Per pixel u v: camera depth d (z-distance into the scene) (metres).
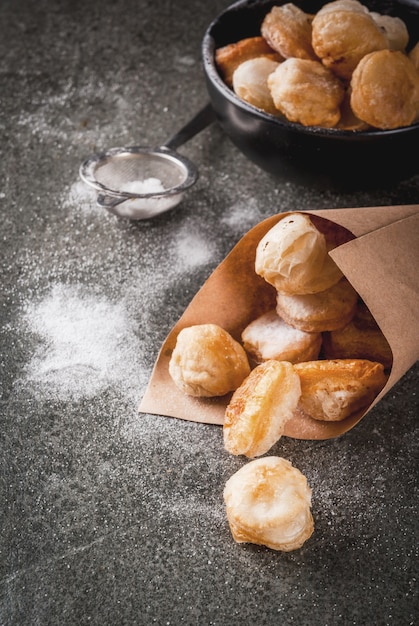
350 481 0.55
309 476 0.56
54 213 0.71
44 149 0.76
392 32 0.68
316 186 0.69
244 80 0.66
